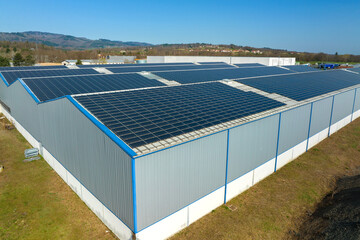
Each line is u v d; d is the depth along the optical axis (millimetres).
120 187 13680
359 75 53812
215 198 17453
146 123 16219
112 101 19531
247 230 15703
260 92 28391
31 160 24391
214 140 16172
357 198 17188
